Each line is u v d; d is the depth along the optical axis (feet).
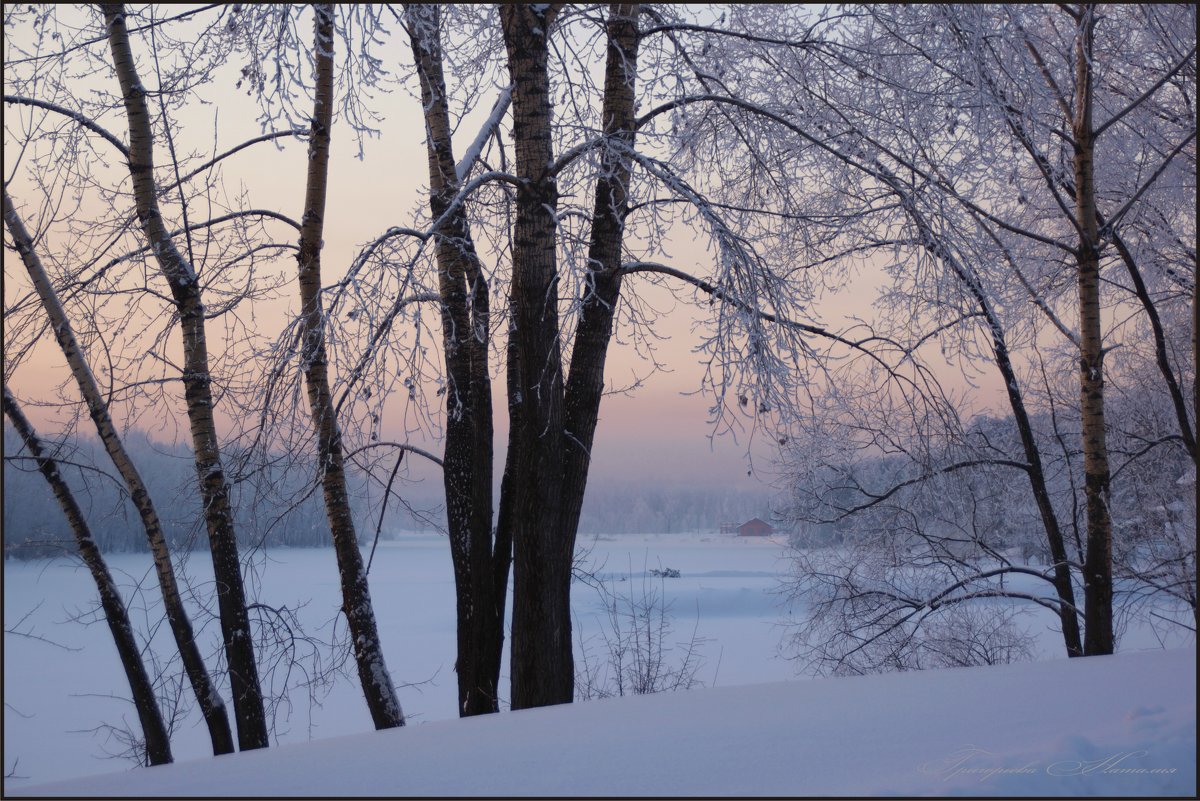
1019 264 36.58
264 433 24.49
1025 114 28.32
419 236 23.40
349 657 28.96
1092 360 30.42
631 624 34.17
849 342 25.66
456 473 27.12
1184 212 35.99
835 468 39.11
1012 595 35.94
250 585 27.07
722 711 17.89
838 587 39.91
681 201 24.14
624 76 25.43
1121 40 33.01
